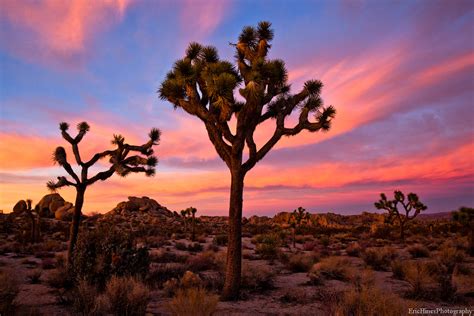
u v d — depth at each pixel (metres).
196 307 6.50
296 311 7.85
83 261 10.46
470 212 26.34
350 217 90.31
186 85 9.85
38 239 29.77
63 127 14.43
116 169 14.27
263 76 9.64
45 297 9.38
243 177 9.93
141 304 7.10
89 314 6.84
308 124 10.12
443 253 17.28
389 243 31.62
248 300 9.14
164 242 29.02
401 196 34.53
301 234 47.22
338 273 12.63
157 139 15.26
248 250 24.91
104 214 69.50
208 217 94.19
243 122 9.66
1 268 13.40
